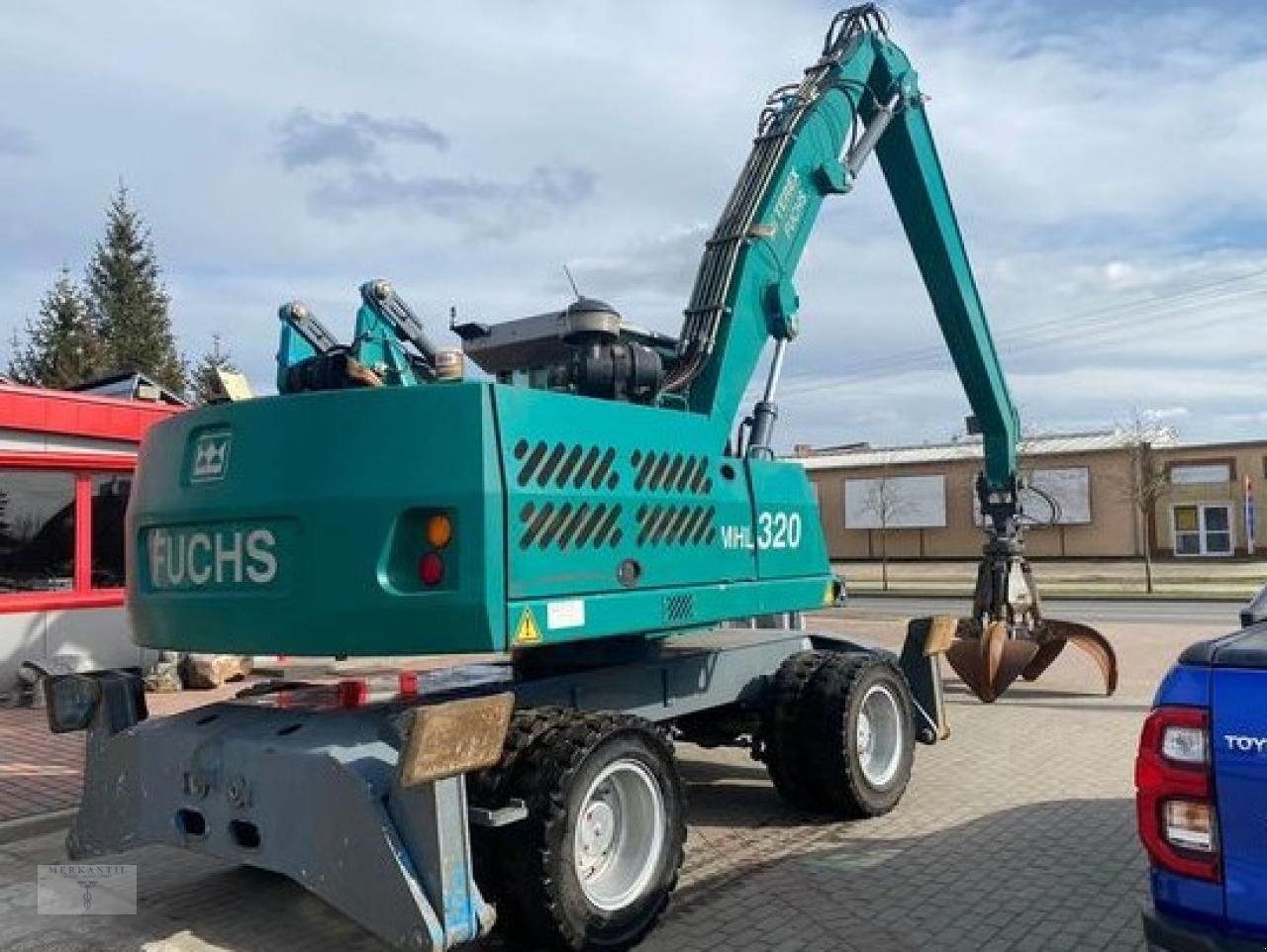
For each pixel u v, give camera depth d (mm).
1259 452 37969
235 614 4891
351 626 4602
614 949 4730
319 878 4395
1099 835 6355
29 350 38844
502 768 4652
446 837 4164
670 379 6625
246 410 4977
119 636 12773
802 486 6906
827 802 6844
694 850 6293
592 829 4852
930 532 44062
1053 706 10945
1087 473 40250
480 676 6273
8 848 6555
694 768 8453
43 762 8570
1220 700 2857
